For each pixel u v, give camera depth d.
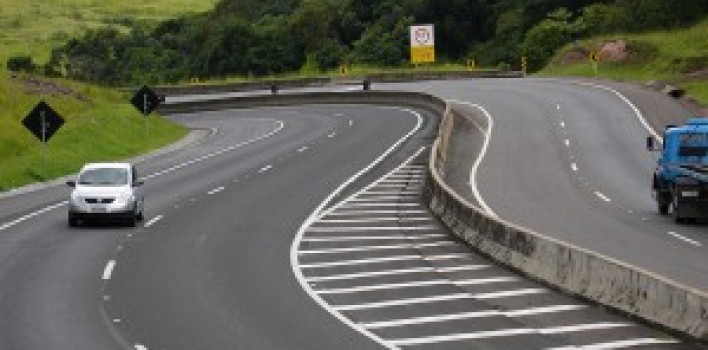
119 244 30.28
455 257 27.14
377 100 86.62
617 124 63.78
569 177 46.56
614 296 19.86
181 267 26.17
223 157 58.06
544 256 23.34
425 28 114.00
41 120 50.44
